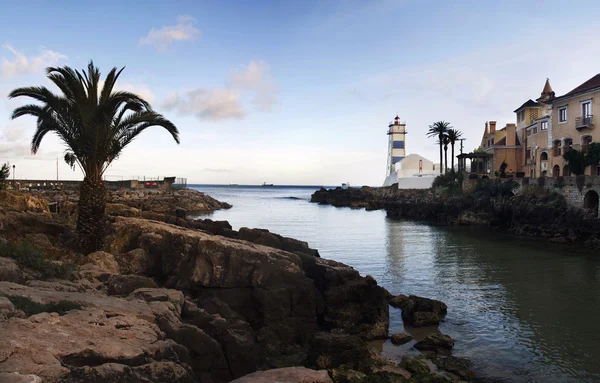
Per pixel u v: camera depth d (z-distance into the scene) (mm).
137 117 18500
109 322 7691
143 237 16656
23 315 6996
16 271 10320
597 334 15711
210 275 15250
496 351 14250
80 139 17609
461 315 18062
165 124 19234
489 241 42219
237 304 15148
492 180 66375
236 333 11258
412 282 23953
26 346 5695
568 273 26500
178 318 10273
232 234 25688
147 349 6957
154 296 11195
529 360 13516
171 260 15945
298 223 61531
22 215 19062
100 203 18062
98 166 18297
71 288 10797
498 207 55656
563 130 57406
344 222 63969
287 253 16344
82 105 17469
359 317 16391
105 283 13102
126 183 97438
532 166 68625
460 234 48469
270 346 14320
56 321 6969
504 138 79938
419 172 113625
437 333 15844
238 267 15297
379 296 17094
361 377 11102
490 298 20625
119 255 16297
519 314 18141
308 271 18078
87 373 5574
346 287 16734
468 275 25812
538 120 66562
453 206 65938
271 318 14906
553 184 50562
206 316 11258
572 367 13008
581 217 42531
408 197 92875
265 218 69688
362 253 34250
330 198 122500
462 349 14492
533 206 48938
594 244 38375
